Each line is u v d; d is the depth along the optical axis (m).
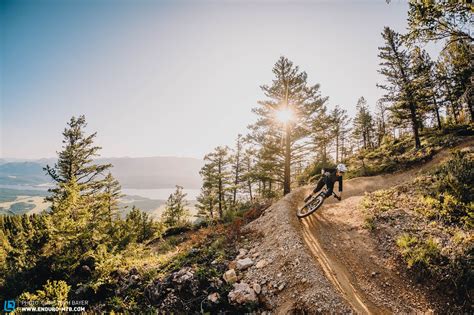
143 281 8.29
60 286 7.47
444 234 7.06
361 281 6.30
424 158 18.27
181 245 13.59
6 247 9.69
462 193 8.83
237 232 10.45
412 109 24.92
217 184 34.03
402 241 7.06
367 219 8.99
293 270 6.36
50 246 9.30
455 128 26.59
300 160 20.19
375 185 14.98
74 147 20.80
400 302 5.51
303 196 13.37
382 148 34.19
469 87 8.48
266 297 6.00
